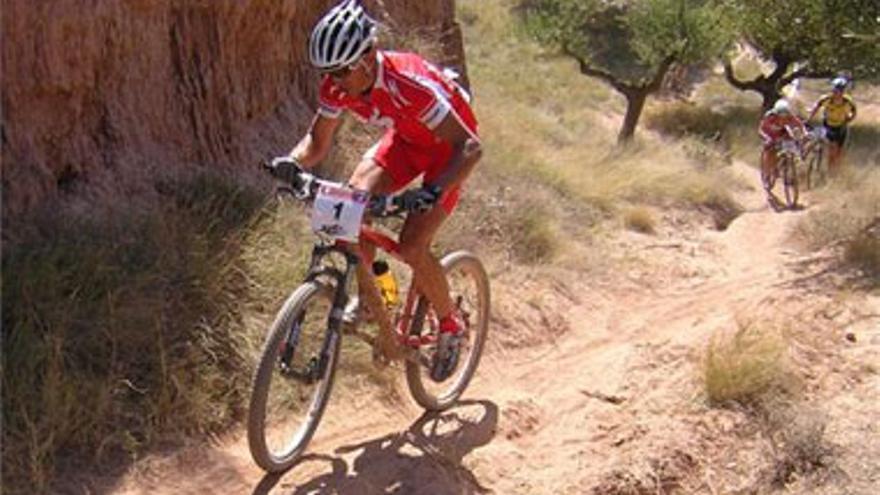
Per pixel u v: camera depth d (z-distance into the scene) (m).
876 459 5.34
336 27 4.07
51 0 5.40
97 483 4.25
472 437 5.16
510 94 18.48
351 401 5.27
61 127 5.59
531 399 5.64
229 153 6.75
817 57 18.69
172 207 5.73
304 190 4.39
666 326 7.27
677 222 10.80
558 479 4.92
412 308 4.93
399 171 4.62
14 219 5.20
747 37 23.55
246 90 7.02
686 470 5.19
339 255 5.19
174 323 5.01
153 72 6.20
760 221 11.05
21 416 4.29
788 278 8.18
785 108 13.73
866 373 6.13
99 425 4.41
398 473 4.69
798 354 6.23
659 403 5.66
